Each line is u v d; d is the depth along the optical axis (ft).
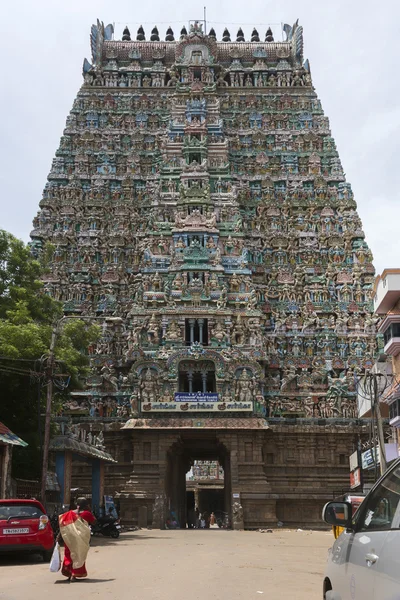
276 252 274.77
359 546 32.19
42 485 121.70
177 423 218.59
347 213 282.36
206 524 294.46
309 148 300.20
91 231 275.80
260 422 219.82
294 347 255.70
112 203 284.41
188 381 243.19
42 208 281.54
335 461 226.99
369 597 29.04
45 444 123.75
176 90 302.86
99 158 295.69
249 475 215.51
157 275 250.37
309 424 230.68
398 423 170.91
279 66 319.06
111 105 308.60
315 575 72.08
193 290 244.42
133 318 244.01
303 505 220.02
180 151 285.64
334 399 241.96
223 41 350.23
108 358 247.29
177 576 68.90
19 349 142.51
